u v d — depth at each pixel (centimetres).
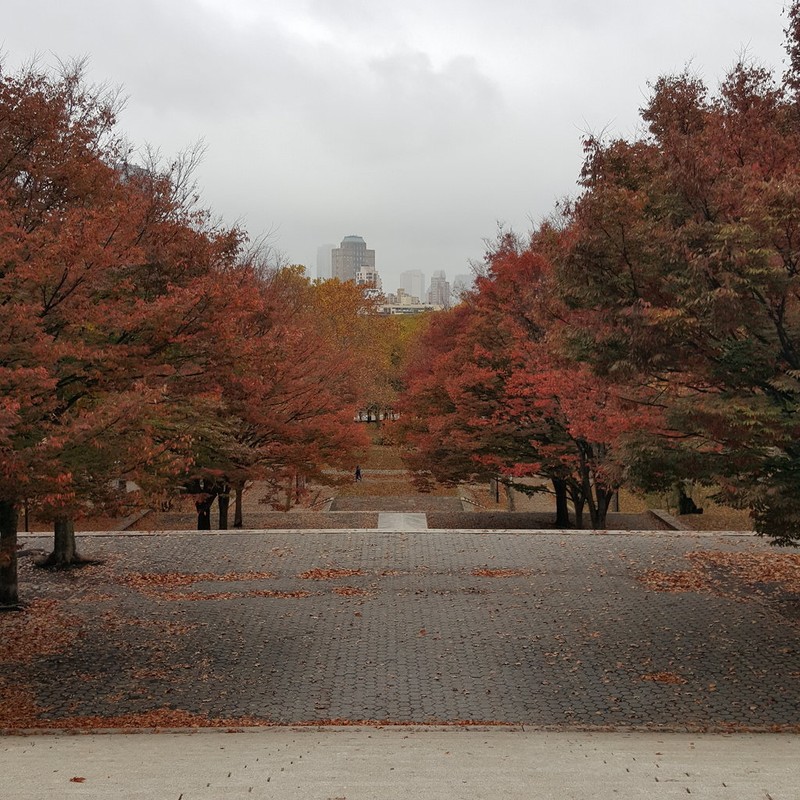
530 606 1509
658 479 1198
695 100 1281
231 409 2144
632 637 1328
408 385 3719
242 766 721
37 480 1045
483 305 2541
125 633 1363
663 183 1066
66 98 1319
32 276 1034
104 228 1167
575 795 577
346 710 1049
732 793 577
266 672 1188
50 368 1183
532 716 1025
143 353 1328
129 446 1218
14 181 1256
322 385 2656
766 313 1062
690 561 1822
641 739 920
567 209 2234
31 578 1736
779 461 1123
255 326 2064
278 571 1783
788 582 1642
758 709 1039
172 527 3044
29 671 1187
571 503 3894
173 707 1057
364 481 4609
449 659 1241
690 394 1269
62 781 637
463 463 2750
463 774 679
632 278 1077
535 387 2056
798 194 920
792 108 1304
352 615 1465
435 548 1975
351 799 568
